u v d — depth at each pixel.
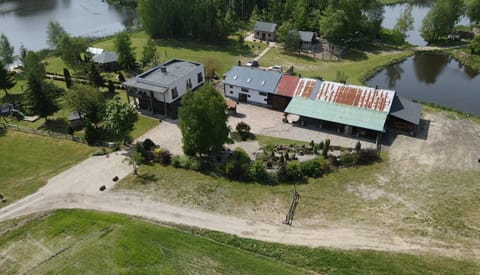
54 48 100.38
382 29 119.12
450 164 50.78
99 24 141.25
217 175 48.56
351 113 58.34
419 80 85.38
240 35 108.06
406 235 38.28
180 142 57.31
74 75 84.50
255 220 40.66
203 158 51.62
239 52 101.06
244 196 44.59
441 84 83.06
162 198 44.38
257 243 37.38
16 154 54.62
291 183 47.03
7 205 43.81
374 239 37.75
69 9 162.88
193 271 34.44
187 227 39.66
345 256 35.69
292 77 67.75
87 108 58.03
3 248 37.66
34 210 42.88
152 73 68.31
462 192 45.09
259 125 62.12
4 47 85.44
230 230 39.22
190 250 36.69
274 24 110.31
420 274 33.75
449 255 35.75
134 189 46.12
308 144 55.78
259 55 98.56
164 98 63.53
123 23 142.62
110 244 37.50
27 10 159.25
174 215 41.53
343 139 57.28
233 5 130.75
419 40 114.81
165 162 51.25
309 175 48.22
